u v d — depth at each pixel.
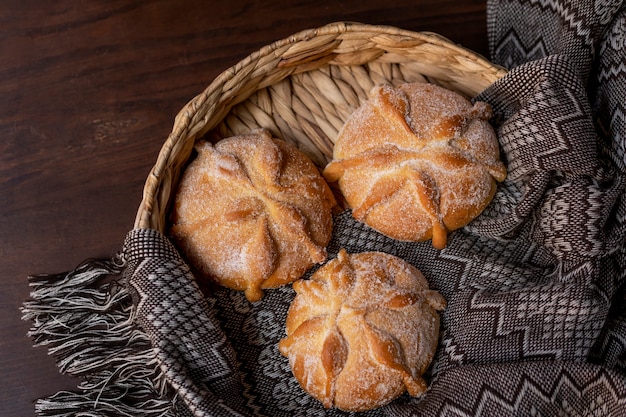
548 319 0.56
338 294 0.56
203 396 0.54
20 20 0.67
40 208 0.65
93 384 0.61
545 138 0.56
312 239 0.58
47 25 0.67
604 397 0.54
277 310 0.60
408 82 0.63
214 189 0.57
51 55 0.66
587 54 0.59
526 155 0.57
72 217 0.65
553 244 0.58
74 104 0.66
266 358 0.59
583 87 0.57
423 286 0.59
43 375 0.63
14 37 0.66
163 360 0.54
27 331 0.63
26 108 0.66
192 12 0.67
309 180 0.58
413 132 0.57
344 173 0.59
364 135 0.58
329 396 0.56
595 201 0.56
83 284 0.63
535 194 0.57
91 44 0.67
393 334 0.56
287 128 0.62
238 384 0.57
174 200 0.59
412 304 0.57
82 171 0.65
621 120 0.58
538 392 0.54
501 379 0.55
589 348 0.56
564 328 0.56
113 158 0.66
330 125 0.62
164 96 0.66
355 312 0.56
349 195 0.59
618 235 0.58
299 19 0.67
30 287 0.64
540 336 0.56
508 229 0.59
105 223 0.65
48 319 0.62
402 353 0.56
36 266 0.64
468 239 0.61
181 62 0.67
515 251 0.61
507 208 0.60
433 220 0.57
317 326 0.56
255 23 0.67
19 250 0.64
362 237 0.61
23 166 0.65
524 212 0.58
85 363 0.61
